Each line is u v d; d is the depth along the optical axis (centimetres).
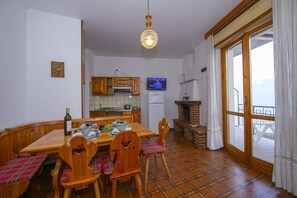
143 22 290
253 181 197
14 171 145
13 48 209
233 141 301
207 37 336
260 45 228
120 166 144
